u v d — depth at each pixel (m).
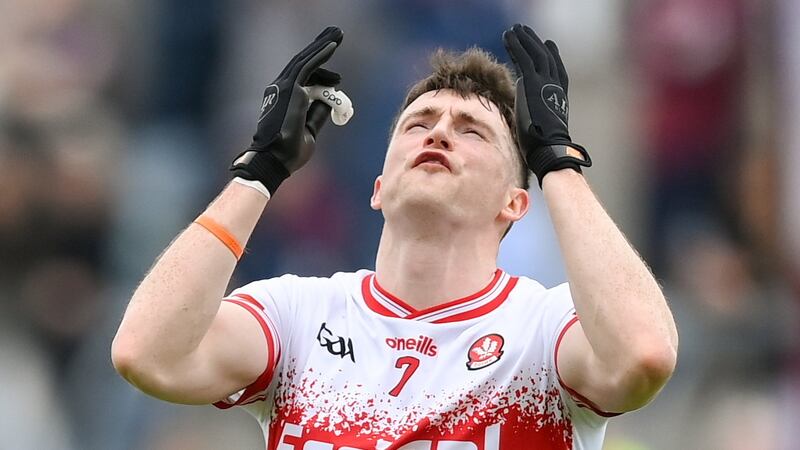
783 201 37.59
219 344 16.48
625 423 31.47
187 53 38.94
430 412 16.31
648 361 15.44
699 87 38.81
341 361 16.83
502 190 17.56
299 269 35.62
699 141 38.44
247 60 39.16
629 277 15.87
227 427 31.14
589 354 15.94
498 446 16.25
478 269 17.38
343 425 16.41
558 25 39.16
